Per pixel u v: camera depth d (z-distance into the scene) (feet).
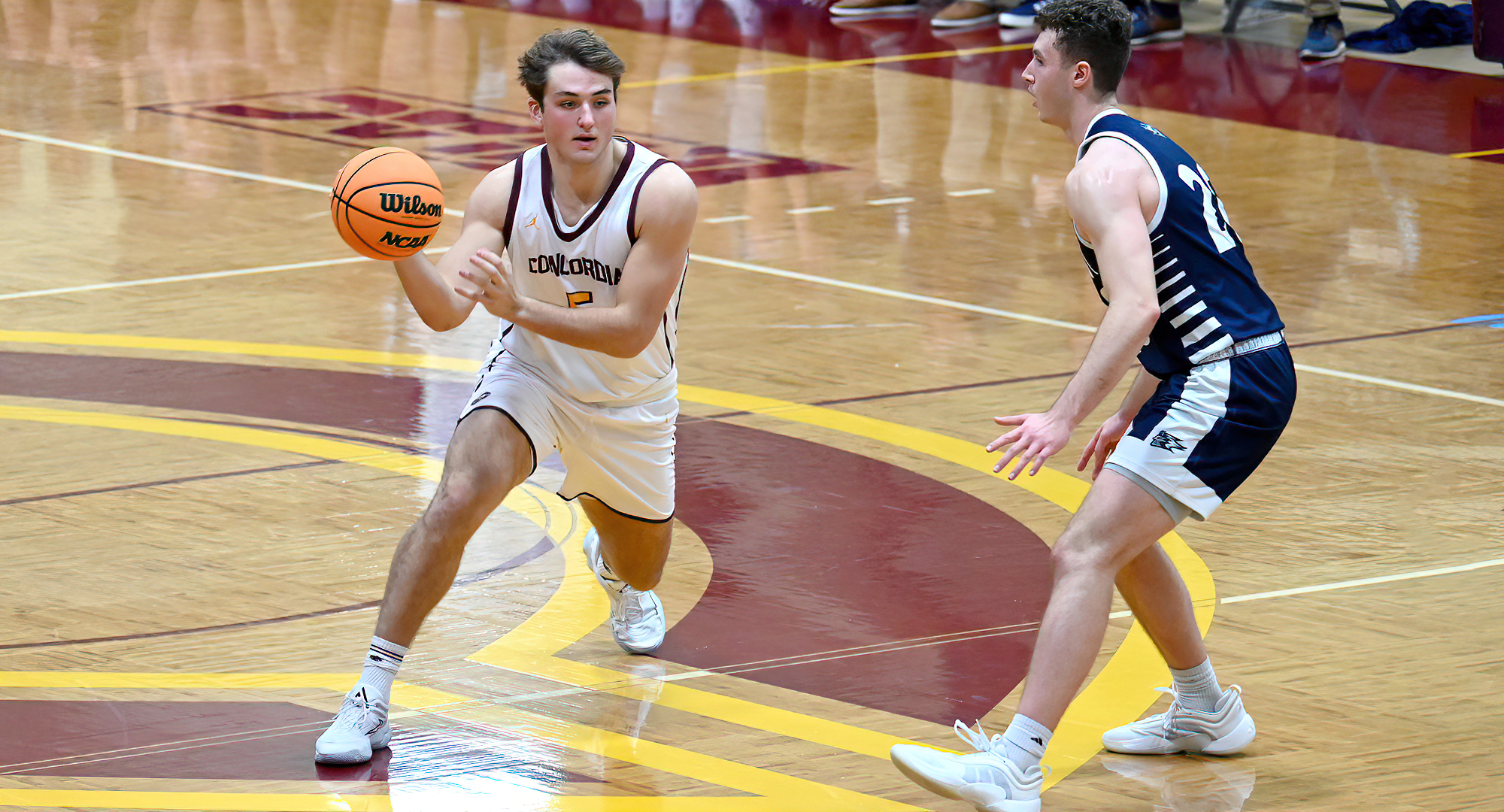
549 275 36.42
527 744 34.94
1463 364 64.75
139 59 130.62
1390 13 158.40
